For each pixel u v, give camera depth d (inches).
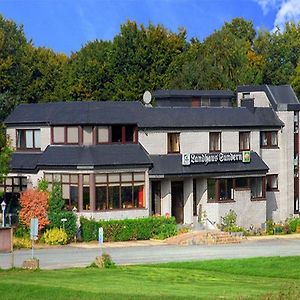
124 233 2449.6
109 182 2496.3
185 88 3914.9
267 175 2930.6
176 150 2682.1
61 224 2373.3
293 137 2987.2
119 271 1742.1
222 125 2778.1
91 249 2230.6
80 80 4052.7
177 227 2605.8
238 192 2768.2
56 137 2566.4
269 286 1567.4
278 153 2957.7
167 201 2659.9
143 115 2645.2
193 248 2294.5
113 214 2492.6
